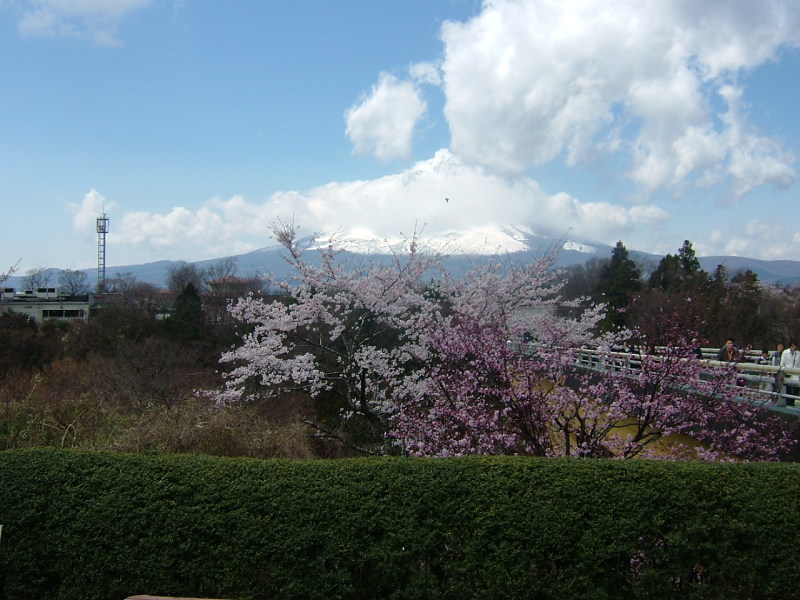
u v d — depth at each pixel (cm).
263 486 472
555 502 448
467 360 841
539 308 1257
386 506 457
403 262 1173
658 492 446
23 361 2700
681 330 743
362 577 457
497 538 446
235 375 1162
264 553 457
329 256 1121
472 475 466
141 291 4328
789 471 456
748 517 434
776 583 422
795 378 1074
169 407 1341
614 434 782
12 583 473
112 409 1302
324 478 474
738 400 786
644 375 743
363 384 1105
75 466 497
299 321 1120
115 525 471
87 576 470
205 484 478
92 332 3053
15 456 506
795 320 2394
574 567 437
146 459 501
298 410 1711
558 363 797
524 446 775
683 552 432
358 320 1220
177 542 466
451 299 1160
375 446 1217
